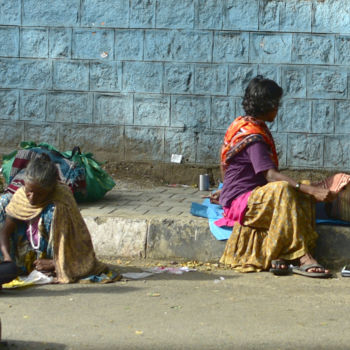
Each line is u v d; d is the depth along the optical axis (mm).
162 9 17422
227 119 17422
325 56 17031
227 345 7957
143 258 12664
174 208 14047
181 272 11656
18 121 18094
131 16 17531
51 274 10969
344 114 17094
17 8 17859
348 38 16922
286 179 11484
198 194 16141
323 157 17234
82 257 10977
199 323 8789
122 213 13383
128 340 8109
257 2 17109
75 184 14086
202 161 17609
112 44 17672
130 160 17891
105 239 12836
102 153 17953
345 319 9008
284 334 8352
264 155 11609
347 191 12086
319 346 7957
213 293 10328
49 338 8172
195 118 17547
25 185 10734
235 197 11852
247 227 11805
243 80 17281
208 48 17344
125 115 17812
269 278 11258
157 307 9531
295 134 17266
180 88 17516
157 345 7945
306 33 17031
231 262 11898
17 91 18016
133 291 10406
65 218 10820
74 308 9438
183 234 12539
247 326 8672
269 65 17203
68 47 17781
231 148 11828
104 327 8594
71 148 18000
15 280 10789
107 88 17766
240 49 17234
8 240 10961
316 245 12070
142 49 17578
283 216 11352
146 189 16703
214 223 12430
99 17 17656
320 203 12492
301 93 17172
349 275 11422
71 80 17875
